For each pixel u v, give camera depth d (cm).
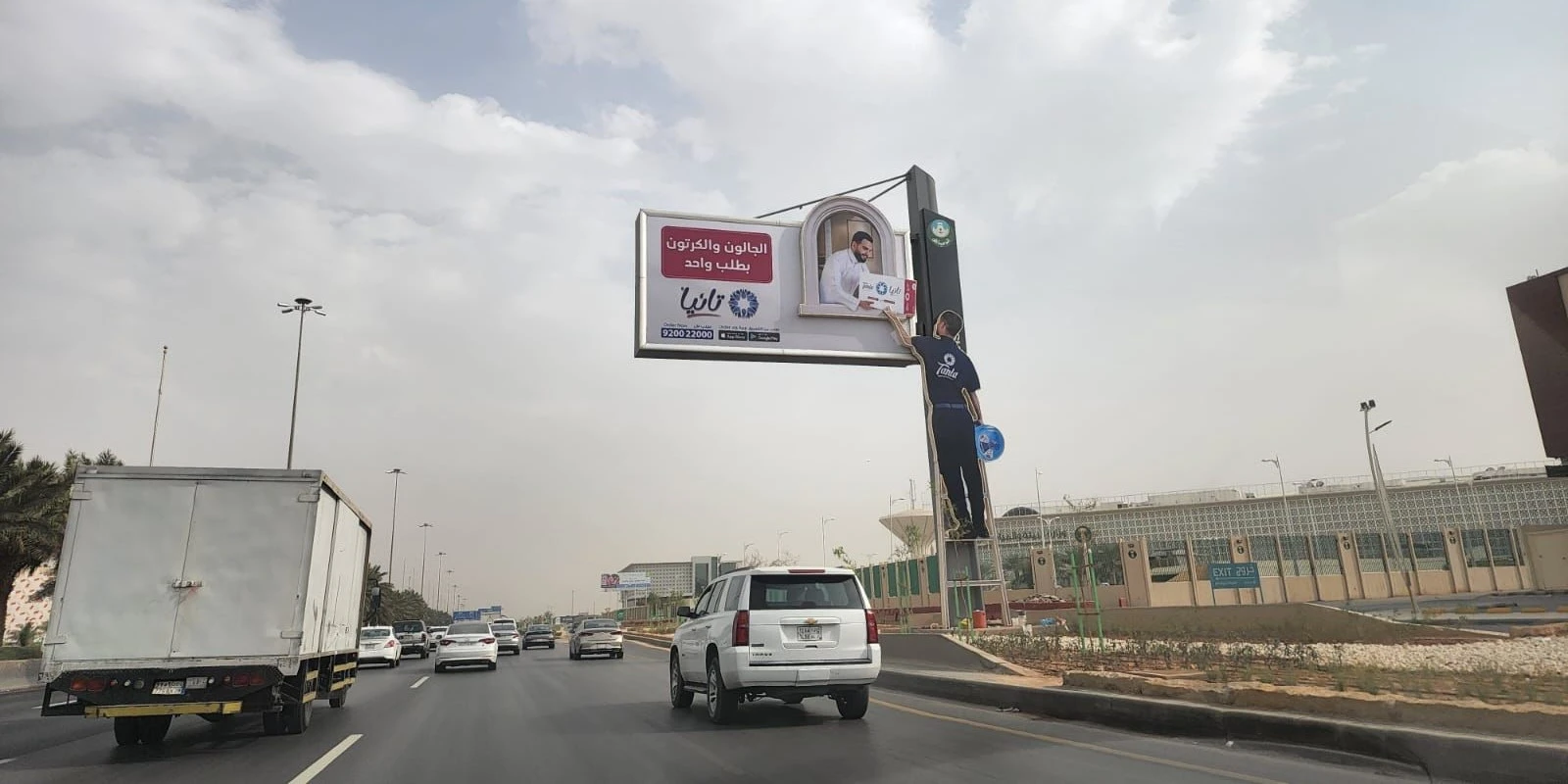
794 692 1156
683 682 1356
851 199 2920
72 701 1073
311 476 1141
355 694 1808
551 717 1297
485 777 828
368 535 1639
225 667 1060
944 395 2831
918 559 3062
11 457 3097
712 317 2753
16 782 852
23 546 3184
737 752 945
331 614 1277
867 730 1095
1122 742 973
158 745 1086
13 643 4812
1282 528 10081
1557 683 1065
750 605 1145
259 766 915
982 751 927
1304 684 1180
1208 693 1082
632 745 1008
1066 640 2309
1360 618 2605
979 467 2805
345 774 855
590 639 3222
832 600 1176
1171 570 5712
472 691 1830
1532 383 3969
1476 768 750
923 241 2966
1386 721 888
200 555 1080
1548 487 8900
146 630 1049
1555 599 4669
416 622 4134
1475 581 6391
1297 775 775
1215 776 776
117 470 1077
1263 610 2939
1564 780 693
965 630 2452
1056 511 11269
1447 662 1563
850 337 2848
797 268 2859
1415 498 9644
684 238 2781
